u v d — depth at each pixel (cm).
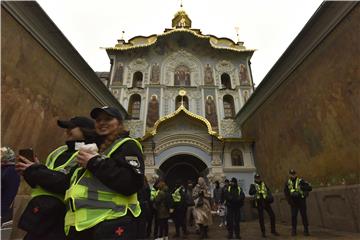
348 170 916
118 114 268
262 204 984
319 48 1081
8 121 783
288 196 955
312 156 1138
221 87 2362
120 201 212
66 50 1090
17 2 788
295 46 1199
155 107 2200
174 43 2536
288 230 1079
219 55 2522
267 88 1546
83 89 1347
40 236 259
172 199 957
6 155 402
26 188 845
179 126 2002
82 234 203
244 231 1127
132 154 229
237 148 1905
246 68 2450
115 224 201
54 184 269
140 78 2455
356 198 864
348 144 917
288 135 1343
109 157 219
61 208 273
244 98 2283
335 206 974
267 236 950
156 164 1895
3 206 387
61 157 309
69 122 316
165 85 2312
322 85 1062
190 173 2323
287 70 1318
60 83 1109
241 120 2062
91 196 209
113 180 206
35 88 927
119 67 2402
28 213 265
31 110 902
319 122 1084
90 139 298
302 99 1209
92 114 266
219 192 1428
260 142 1734
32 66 909
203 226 964
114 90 2278
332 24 983
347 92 919
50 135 1027
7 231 558
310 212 1130
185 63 2480
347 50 917
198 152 1939
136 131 2098
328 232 940
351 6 883
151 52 2494
